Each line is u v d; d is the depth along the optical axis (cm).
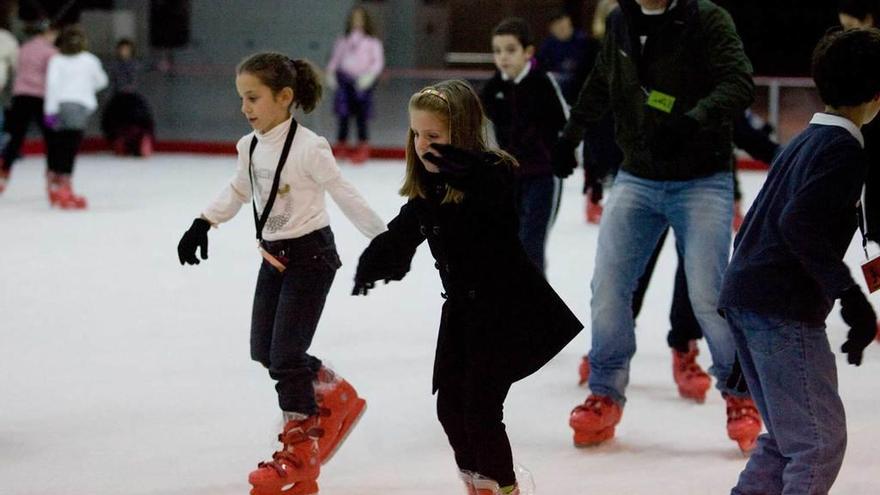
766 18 3828
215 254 1706
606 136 1405
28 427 917
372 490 784
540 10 4209
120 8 3697
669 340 1009
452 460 847
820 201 598
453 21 4262
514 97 1115
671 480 800
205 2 3675
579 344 1197
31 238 1834
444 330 680
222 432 908
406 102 3081
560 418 948
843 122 618
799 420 632
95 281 1505
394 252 678
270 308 786
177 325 1267
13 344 1180
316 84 782
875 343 1191
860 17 1117
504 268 659
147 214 2105
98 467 828
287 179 763
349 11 3612
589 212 2016
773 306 630
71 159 2161
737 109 839
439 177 641
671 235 1864
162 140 3269
